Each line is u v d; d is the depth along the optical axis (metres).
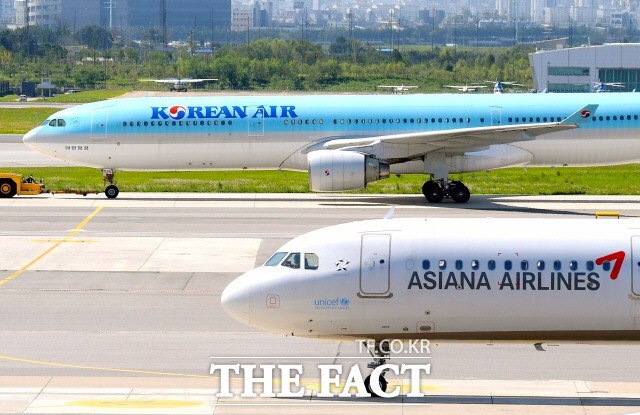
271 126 190.50
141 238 156.62
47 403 84.12
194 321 111.06
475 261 84.25
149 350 100.12
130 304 118.56
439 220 88.81
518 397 85.81
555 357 97.12
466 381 90.12
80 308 116.75
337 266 84.81
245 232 161.38
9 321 111.06
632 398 85.62
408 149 185.62
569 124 176.25
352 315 84.69
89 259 142.25
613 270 83.88
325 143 189.75
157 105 193.00
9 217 174.75
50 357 97.75
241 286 86.25
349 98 194.00
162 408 83.25
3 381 90.06
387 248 84.88
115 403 84.31
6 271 135.12
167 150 191.62
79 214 178.25
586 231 85.81
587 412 81.94
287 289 85.00
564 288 83.69
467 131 179.00
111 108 193.25
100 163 194.00
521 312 84.00
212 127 190.50
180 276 132.62
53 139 192.38
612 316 83.81
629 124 191.25
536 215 174.88
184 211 182.00
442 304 84.00
